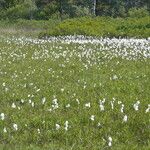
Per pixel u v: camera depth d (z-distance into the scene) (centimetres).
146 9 7569
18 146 1134
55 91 1748
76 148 1119
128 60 2630
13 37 4369
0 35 4606
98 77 2067
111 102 1475
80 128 1269
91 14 7825
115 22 4916
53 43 3672
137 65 2438
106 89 1786
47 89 1784
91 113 1409
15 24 6341
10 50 3125
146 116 1369
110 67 2367
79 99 1606
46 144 1154
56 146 1134
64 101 1573
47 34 4481
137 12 6831
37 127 1293
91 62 2555
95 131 1246
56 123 1310
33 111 1459
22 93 1712
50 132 1225
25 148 1110
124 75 2103
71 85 1875
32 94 1695
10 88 1805
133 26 4547
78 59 2670
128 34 4225
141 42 3638
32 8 8062
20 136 1205
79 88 1806
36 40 4006
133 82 1916
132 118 1352
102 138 1190
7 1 8656
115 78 2020
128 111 1441
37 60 2622
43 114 1416
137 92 1738
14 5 8606
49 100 1590
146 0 8225
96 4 8256
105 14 8144
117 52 2998
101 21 4984
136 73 2152
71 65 2417
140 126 1284
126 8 8169
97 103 1565
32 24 6281
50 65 2430
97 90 1772
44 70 2259
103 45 3462
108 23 4834
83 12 7719
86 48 3272
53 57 2761
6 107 1518
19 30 5394
